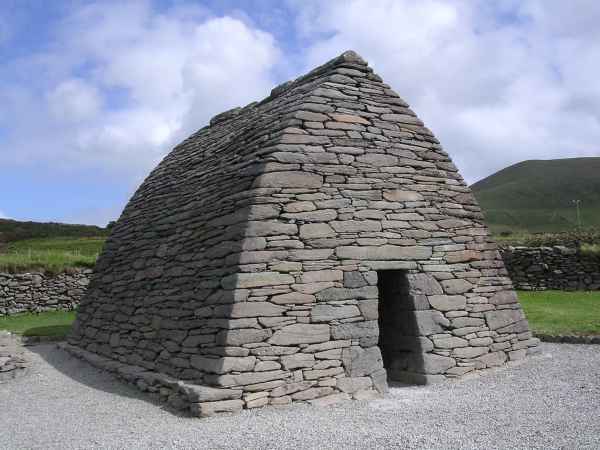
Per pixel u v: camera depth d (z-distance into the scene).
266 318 8.05
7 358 10.86
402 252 9.47
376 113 10.13
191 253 9.62
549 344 12.25
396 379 9.66
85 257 23.11
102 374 10.63
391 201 9.64
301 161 8.92
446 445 6.19
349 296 8.74
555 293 19.05
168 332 9.45
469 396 8.38
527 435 6.47
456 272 10.09
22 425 7.46
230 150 10.66
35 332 16.19
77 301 20.94
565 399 7.96
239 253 8.13
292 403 8.00
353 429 6.80
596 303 16.62
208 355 8.12
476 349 9.93
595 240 21.77
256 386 7.82
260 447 6.19
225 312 7.96
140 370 9.79
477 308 10.18
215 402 7.49
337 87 9.92
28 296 20.05
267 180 8.56
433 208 10.13
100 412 7.98
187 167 12.57
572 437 6.35
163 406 8.12
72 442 6.62
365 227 9.19
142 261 11.48
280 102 10.65
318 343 8.36
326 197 8.97
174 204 11.56
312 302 8.43
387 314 9.96
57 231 54.81
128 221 13.72
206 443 6.34
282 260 8.34
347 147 9.48
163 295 10.05
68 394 9.20
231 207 8.91
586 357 10.70
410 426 6.91
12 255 22.44
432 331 9.47
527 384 8.95
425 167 10.32
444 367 9.41
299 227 8.59
